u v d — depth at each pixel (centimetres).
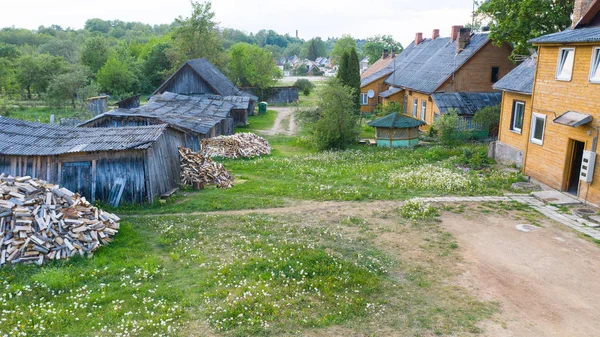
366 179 2002
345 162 2481
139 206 1579
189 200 1684
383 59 6494
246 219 1435
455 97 3294
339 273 1023
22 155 1520
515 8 2639
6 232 1102
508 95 2205
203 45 6462
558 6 2494
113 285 979
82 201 1248
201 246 1200
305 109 3391
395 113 3017
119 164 1586
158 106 3194
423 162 2380
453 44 3988
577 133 1566
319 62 16412
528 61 2258
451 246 1192
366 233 1298
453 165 2241
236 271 1034
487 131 3097
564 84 1638
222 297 922
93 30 18600
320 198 1702
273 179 2091
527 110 2011
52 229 1127
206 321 838
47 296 934
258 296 916
